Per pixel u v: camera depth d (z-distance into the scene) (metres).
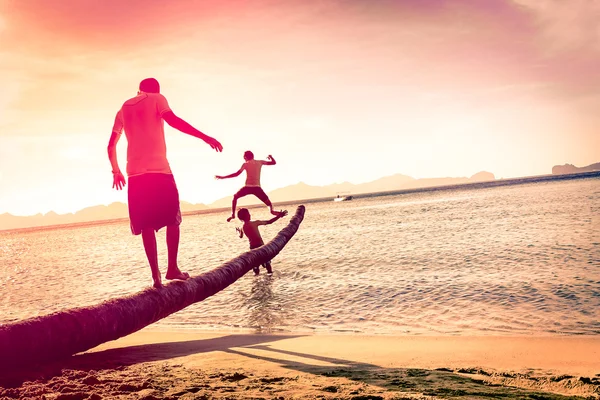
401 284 11.39
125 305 5.43
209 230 53.59
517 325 7.30
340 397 3.35
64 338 4.74
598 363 5.10
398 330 7.45
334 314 8.95
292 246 23.56
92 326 4.99
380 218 43.16
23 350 4.41
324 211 82.88
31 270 24.38
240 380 4.00
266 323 8.56
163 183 5.26
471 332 7.05
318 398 3.31
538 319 7.57
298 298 10.73
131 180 5.25
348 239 24.98
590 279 10.23
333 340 6.74
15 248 62.44
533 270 11.85
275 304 10.28
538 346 6.00
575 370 4.73
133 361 5.21
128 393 3.53
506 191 95.62
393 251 18.11
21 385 3.90
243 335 7.54
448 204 61.56
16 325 4.50
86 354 5.71
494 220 28.92
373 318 8.43
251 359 5.34
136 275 17.45
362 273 13.52
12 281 19.47
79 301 12.62
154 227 5.39
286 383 3.86
